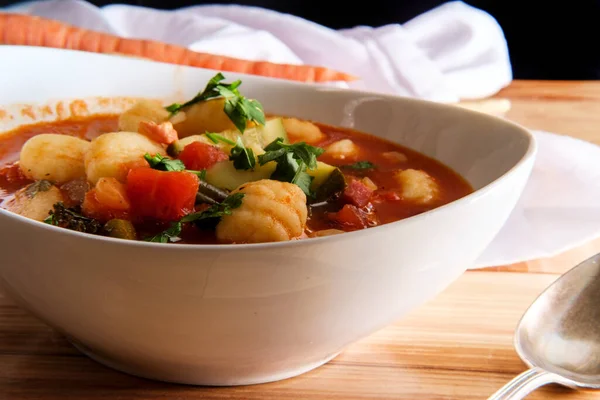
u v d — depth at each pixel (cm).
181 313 37
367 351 43
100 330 38
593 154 60
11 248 38
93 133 53
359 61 77
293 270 36
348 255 37
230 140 48
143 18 84
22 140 52
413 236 37
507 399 40
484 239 41
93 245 36
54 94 53
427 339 44
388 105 51
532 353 43
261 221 41
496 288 48
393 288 38
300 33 80
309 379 42
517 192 42
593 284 45
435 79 74
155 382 41
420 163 50
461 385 42
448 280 41
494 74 75
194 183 43
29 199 45
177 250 35
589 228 52
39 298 39
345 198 46
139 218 43
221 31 76
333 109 53
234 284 36
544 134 63
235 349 38
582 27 107
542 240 51
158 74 55
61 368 41
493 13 109
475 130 48
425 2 109
